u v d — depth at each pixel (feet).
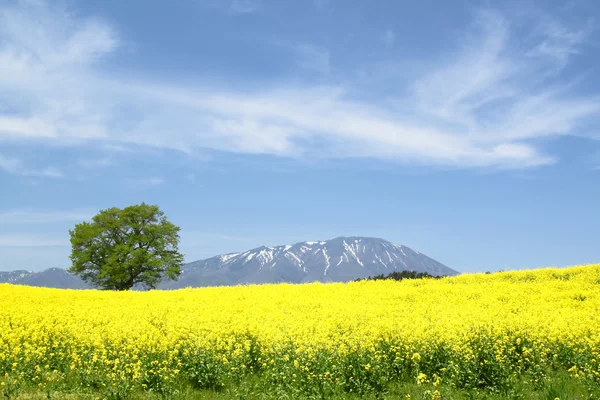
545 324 65.36
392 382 49.47
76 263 208.44
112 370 50.08
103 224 217.77
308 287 126.00
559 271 130.31
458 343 54.54
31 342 61.31
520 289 107.96
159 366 50.55
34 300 104.63
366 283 130.72
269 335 61.00
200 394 47.19
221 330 65.26
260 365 55.26
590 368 49.42
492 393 46.06
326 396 44.52
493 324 63.77
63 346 57.88
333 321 71.00
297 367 49.42
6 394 42.55
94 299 112.68
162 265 212.43
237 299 106.63
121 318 79.61
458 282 131.03
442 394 45.34
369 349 53.11
